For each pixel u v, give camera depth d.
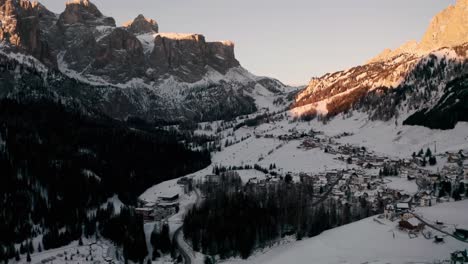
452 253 197.25
